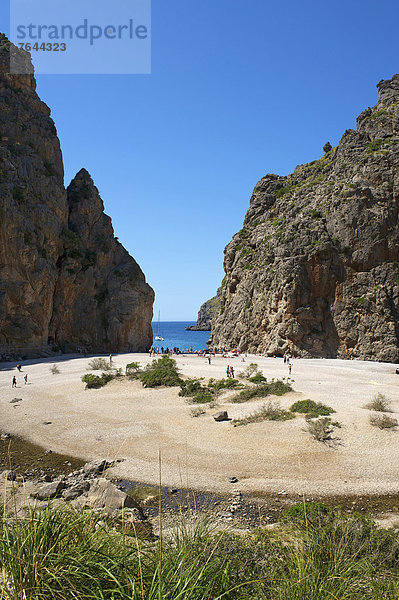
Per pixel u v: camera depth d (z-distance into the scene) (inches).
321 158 4153.5
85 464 810.2
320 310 2864.2
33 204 3144.7
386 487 684.1
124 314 3523.6
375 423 951.0
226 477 746.2
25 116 3417.8
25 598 123.0
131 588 132.3
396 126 3105.3
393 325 2647.6
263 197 3956.7
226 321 3641.7
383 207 2810.0
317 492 672.4
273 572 182.1
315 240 2955.2
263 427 999.6
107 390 1592.0
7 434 1080.8
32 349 2903.5
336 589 159.3
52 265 3203.7
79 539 159.6
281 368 2087.8
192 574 144.2
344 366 2237.9
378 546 254.5
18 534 148.2
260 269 3312.0
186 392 1429.6
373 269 2787.9
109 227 3944.4
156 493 664.4
